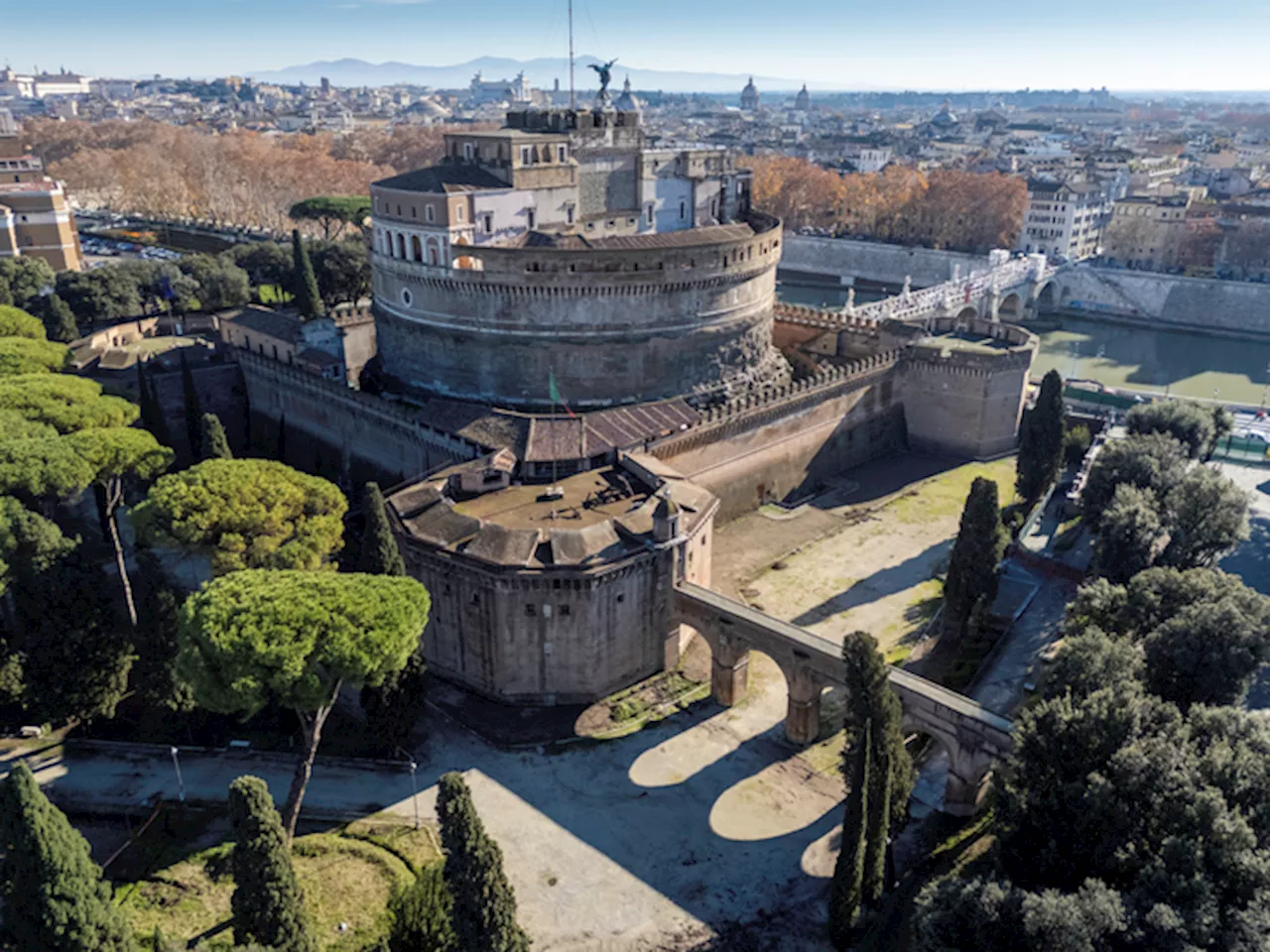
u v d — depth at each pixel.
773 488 104.62
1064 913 38.03
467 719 66.94
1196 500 73.06
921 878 52.59
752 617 64.38
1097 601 61.44
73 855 42.28
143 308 148.88
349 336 122.50
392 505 72.62
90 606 61.34
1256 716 48.25
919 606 82.12
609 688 69.31
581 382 96.31
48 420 83.56
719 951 49.03
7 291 139.50
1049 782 46.81
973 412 116.56
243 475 67.56
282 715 64.75
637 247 93.88
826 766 62.31
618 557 66.06
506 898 40.31
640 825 57.25
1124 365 174.12
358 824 56.88
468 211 94.25
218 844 55.25
